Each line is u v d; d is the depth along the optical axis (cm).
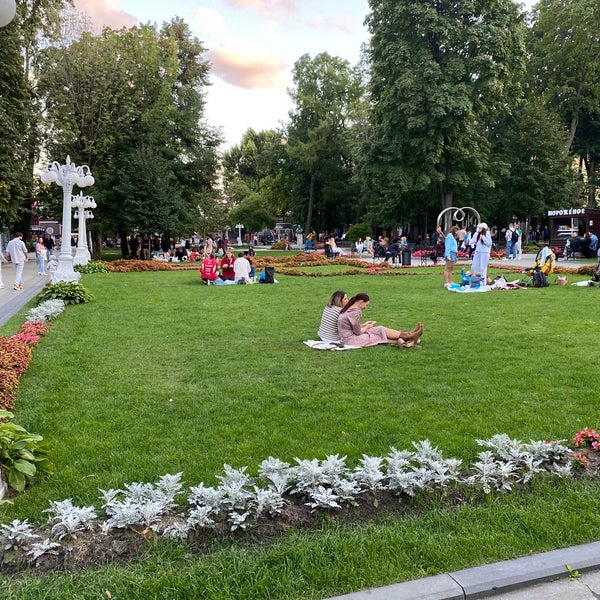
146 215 3472
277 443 474
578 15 4403
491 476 394
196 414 551
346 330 854
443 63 3684
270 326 1037
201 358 784
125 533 330
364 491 370
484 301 1336
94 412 558
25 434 414
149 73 3734
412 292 1572
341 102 5753
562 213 3384
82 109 3441
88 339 920
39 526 343
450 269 1688
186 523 337
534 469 400
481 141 4053
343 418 533
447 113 3528
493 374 676
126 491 387
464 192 4406
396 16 3581
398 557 309
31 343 842
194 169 3988
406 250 2742
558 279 1669
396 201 4491
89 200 2708
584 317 1073
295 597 280
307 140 5806
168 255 3756
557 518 347
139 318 1138
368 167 4044
